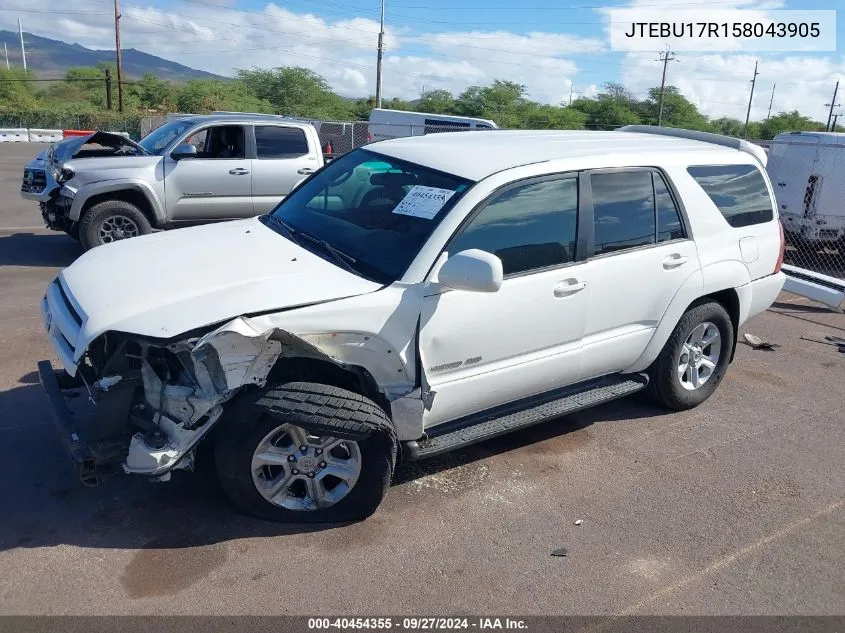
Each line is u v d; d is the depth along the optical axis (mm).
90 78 69000
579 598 3283
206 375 3232
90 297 3453
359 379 3615
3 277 8125
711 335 5367
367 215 4156
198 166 9562
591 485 4277
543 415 4293
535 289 4020
